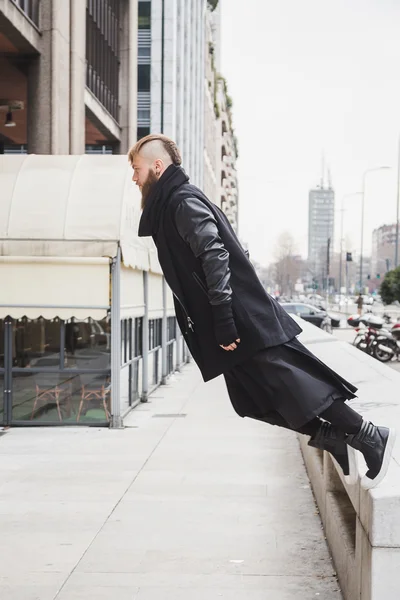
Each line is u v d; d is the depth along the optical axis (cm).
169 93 3997
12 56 1761
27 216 1128
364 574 369
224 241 350
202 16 5450
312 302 8338
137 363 1409
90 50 2222
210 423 1187
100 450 965
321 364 349
